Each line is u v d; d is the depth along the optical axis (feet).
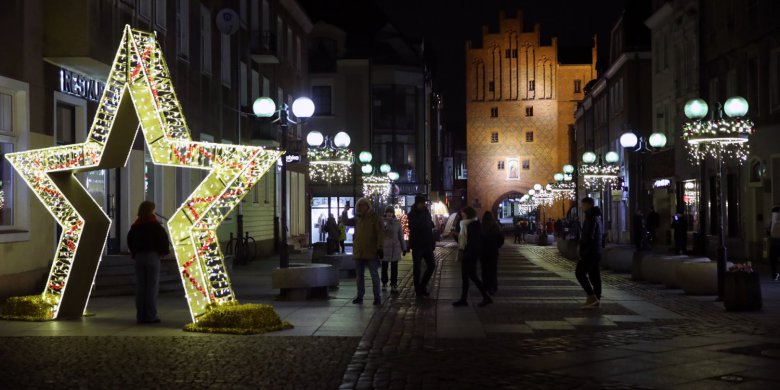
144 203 46.50
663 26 154.20
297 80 151.84
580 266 53.31
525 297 60.80
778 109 98.94
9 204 57.98
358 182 201.98
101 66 64.44
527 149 324.39
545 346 37.93
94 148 47.32
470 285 72.38
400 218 162.40
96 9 62.90
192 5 90.27
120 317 48.44
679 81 142.82
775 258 73.67
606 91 204.54
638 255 74.59
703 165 107.04
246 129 114.01
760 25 103.71
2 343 38.55
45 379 30.22
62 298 47.57
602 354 35.68
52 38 61.31
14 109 58.34
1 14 57.31
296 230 152.05
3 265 55.98
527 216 317.01
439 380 30.35
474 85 326.44
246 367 32.58
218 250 45.98
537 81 323.98
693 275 60.39
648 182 166.40
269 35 124.98
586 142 243.60
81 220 48.19
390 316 49.03
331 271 59.31
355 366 32.86
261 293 63.31
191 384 29.43
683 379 30.50
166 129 46.09
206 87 95.81
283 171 59.93
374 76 218.18
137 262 45.73
